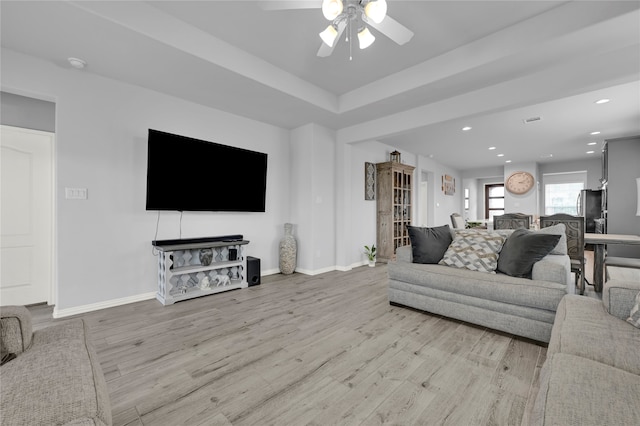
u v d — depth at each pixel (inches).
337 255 189.0
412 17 91.3
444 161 314.3
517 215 160.2
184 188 129.8
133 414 54.6
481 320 91.8
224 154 145.6
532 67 104.7
